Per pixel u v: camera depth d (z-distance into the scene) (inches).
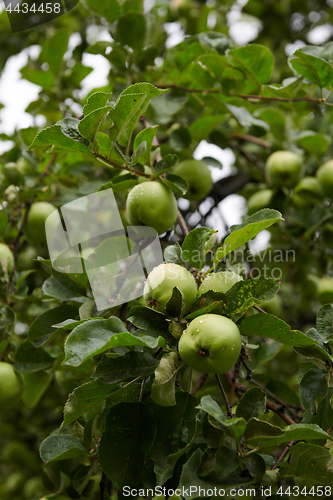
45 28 143.7
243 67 104.0
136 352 61.3
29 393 102.1
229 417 60.1
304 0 181.3
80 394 60.7
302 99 103.3
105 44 109.0
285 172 122.4
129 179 83.8
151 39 134.8
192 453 60.4
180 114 116.7
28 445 139.9
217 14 166.1
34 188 108.9
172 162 78.2
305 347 65.2
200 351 56.1
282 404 93.4
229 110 109.3
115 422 61.4
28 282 116.3
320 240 128.6
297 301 137.1
